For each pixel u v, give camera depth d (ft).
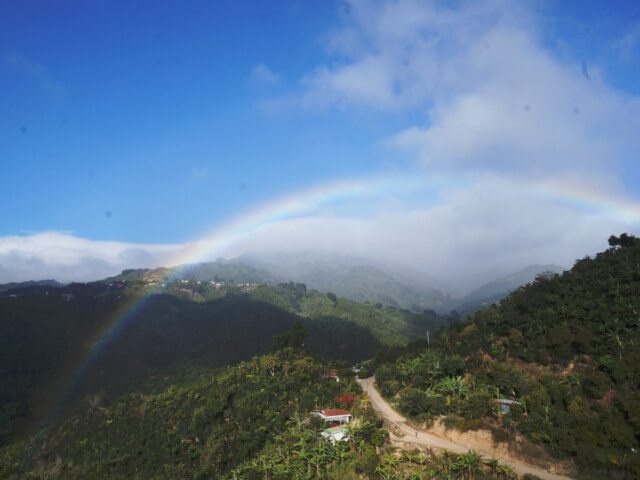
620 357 225.15
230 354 568.41
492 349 280.51
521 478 168.76
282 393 300.81
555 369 245.04
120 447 271.08
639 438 176.04
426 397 246.47
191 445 260.62
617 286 273.33
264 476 209.56
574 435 178.09
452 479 173.99
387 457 194.49
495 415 213.66
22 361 479.82
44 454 282.97
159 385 437.99
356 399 285.02
